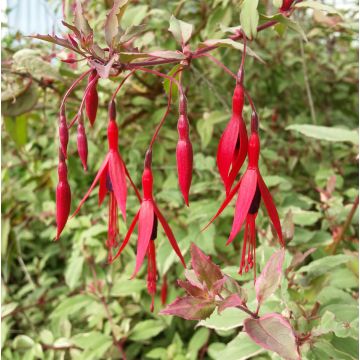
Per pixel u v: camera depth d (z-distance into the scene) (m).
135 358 0.33
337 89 0.44
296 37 0.38
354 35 0.31
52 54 0.30
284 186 0.30
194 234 0.28
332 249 0.25
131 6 0.36
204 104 0.37
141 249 0.14
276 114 0.40
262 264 0.21
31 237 0.39
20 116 0.31
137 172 0.33
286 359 0.13
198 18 0.35
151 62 0.17
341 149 0.36
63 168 0.15
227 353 0.18
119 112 0.36
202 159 0.31
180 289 0.30
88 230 0.30
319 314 0.20
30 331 0.34
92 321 0.29
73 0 0.27
